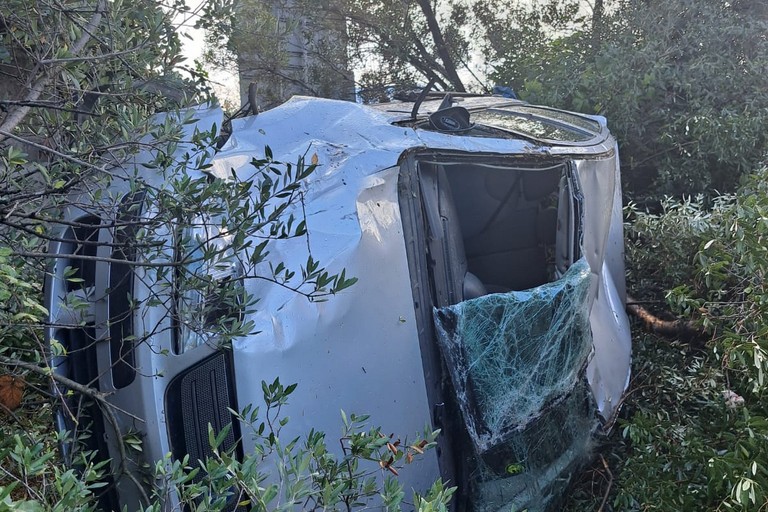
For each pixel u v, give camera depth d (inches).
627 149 238.7
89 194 86.7
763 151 229.1
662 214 207.3
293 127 124.0
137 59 99.7
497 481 114.5
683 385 149.0
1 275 65.4
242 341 89.0
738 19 244.4
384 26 361.4
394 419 99.9
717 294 148.0
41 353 87.5
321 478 69.7
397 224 109.3
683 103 238.4
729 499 110.0
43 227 91.7
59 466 85.0
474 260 166.4
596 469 141.1
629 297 193.9
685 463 121.9
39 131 97.3
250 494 61.5
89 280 98.8
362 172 110.1
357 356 97.9
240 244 81.4
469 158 123.6
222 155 111.1
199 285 82.6
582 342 130.7
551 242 157.6
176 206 80.4
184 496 61.2
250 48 267.7
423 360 106.6
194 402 89.7
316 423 91.0
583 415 136.7
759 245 127.0
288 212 104.0
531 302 115.4
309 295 80.2
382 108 153.9
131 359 90.0
